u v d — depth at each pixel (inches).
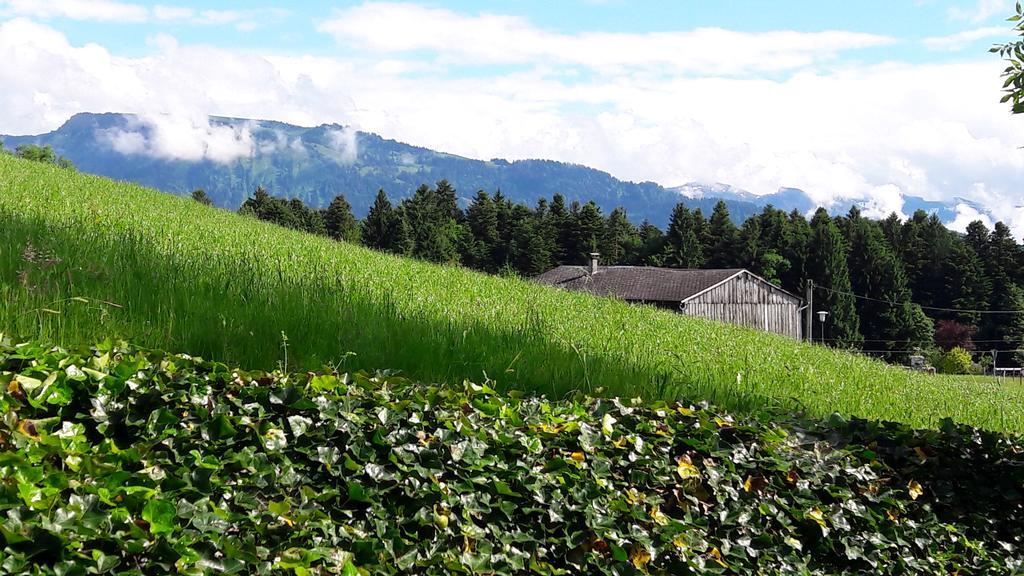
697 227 4284.0
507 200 4626.0
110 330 239.6
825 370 575.8
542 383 281.6
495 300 552.7
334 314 302.2
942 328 3754.9
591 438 215.2
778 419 277.1
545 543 184.4
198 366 201.5
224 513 147.0
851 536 233.0
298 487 168.2
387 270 617.6
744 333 819.4
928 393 589.6
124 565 129.9
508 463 195.8
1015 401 658.8
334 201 4544.8
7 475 133.0
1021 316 3725.4
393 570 158.1
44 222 430.6
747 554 210.5
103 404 168.4
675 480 217.0
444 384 247.1
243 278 344.2
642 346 451.8
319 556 147.6
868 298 3740.2
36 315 231.9
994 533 264.1
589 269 2516.0
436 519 173.0
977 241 4392.2
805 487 235.9
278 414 183.9
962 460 273.4
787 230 3986.2
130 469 155.2
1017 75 302.7
